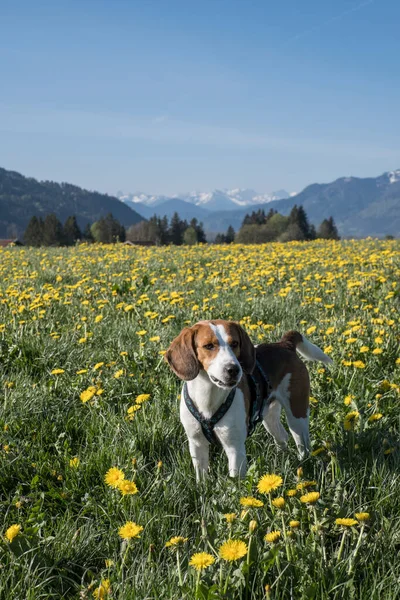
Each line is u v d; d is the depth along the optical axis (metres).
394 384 4.75
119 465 3.94
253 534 2.76
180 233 133.12
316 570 2.79
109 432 4.45
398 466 3.87
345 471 3.75
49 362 5.98
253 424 4.25
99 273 11.89
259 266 11.73
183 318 7.50
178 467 4.04
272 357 4.51
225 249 18.97
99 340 6.64
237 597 2.69
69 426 4.63
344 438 4.25
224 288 9.59
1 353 6.11
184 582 2.74
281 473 3.83
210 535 2.95
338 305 8.09
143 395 4.47
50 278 11.40
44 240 110.00
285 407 4.53
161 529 3.35
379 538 3.06
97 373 5.54
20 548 3.02
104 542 3.31
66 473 3.94
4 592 2.82
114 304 8.58
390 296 7.66
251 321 7.18
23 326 6.81
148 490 3.72
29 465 4.06
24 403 4.88
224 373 3.61
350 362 5.18
